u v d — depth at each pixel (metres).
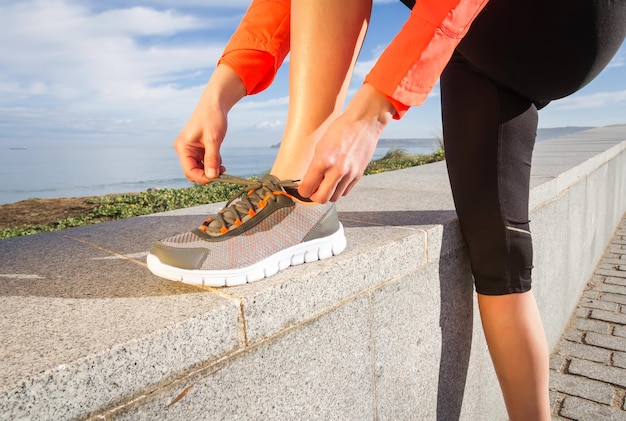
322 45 0.99
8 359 0.59
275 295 0.85
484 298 1.25
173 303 0.79
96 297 0.85
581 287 3.04
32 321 0.73
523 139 1.15
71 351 0.61
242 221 0.97
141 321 0.71
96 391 0.60
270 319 0.84
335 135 0.74
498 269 1.19
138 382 0.65
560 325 2.46
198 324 0.72
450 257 1.36
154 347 0.66
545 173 2.22
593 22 0.92
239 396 0.80
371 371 1.10
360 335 1.06
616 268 3.60
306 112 1.03
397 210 1.62
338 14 0.98
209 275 0.87
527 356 1.22
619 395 1.98
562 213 2.24
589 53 0.97
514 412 1.29
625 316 2.74
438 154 7.79
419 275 1.24
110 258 1.17
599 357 2.29
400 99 0.73
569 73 1.01
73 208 5.33
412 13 0.72
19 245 1.36
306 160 1.05
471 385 1.57
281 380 0.87
